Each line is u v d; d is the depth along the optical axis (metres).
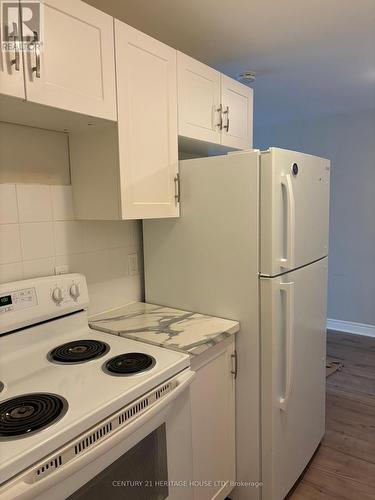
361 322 4.03
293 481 1.86
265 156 1.55
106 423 1.00
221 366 1.63
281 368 1.67
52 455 0.87
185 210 1.81
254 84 2.78
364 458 2.10
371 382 2.96
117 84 1.42
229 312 1.72
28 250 1.54
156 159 1.64
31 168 1.53
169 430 1.24
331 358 3.42
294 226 1.66
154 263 1.99
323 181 1.99
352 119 3.82
